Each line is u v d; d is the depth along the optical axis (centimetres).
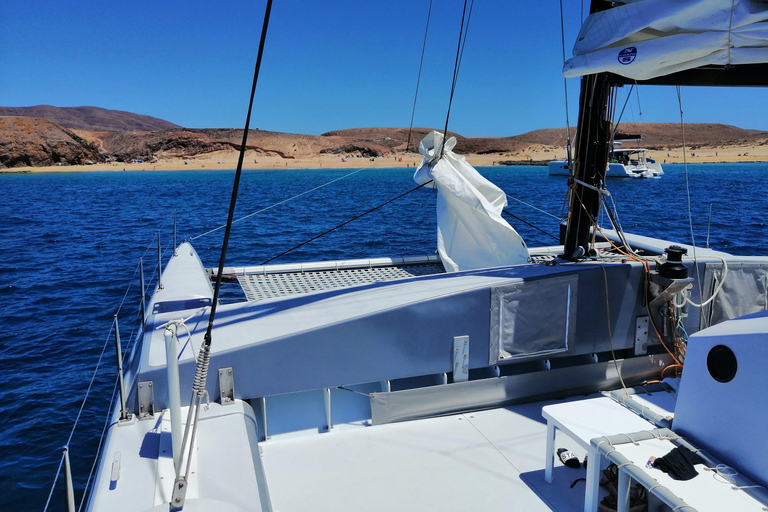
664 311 335
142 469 204
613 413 254
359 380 294
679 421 233
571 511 244
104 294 1460
